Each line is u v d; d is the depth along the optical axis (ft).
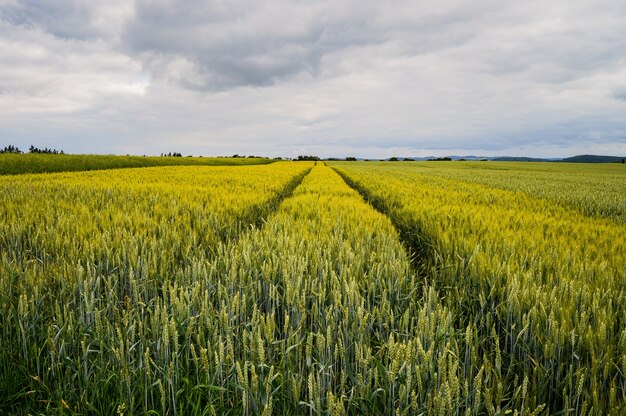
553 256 14.74
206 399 7.78
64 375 8.25
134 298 10.64
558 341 8.21
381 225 23.18
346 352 8.64
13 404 8.26
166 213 24.35
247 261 12.43
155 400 7.88
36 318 9.45
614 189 64.13
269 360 8.15
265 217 30.30
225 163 194.80
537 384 8.12
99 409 7.82
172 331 7.59
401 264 14.02
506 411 6.48
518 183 76.23
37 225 18.42
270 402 6.71
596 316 9.09
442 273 14.92
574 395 7.23
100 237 15.37
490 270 12.89
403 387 6.59
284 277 10.78
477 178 93.71
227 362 7.61
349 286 10.11
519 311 9.56
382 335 9.38
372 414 7.03
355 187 69.56
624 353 7.71
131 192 34.88
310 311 10.22
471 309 11.82
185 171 88.17
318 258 13.21
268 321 8.03
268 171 96.12
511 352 9.12
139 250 15.14
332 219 23.98
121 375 7.56
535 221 24.70
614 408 6.41
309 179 77.66
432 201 35.42
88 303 9.15
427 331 8.16
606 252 16.17
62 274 11.87
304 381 8.05
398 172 122.72
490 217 25.63
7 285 10.83
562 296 10.24
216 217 22.13
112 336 8.45
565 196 47.75
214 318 9.09
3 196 30.42
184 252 15.24
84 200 29.63
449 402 6.19
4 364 8.61
